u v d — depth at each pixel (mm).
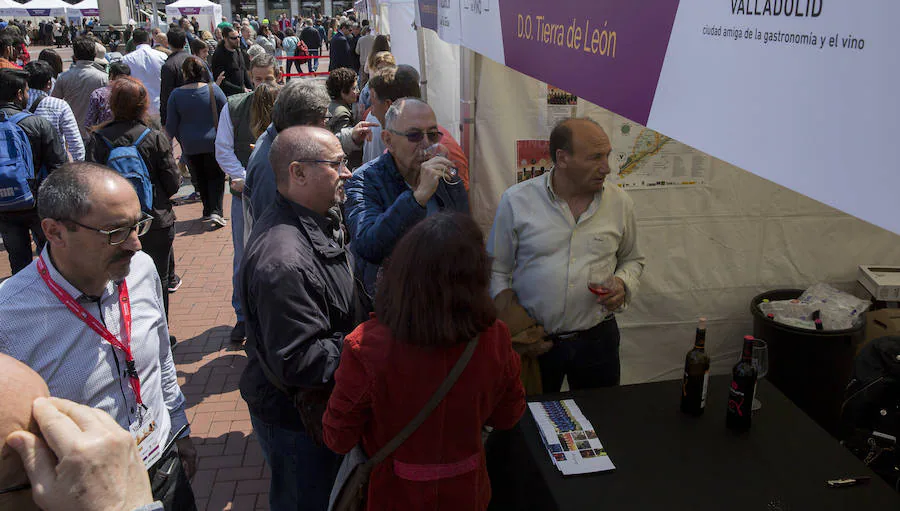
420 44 5590
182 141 7027
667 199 3742
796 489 2111
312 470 2387
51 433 981
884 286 3744
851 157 837
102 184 1739
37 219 4699
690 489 2113
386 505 1846
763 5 999
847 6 833
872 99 796
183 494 2137
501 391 1917
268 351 2113
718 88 1128
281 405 2309
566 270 2895
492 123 3537
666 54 1306
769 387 2693
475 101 3498
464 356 1736
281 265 2078
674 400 2605
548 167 3646
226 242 7098
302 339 2074
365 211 2803
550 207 2914
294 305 2076
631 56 1459
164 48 10734
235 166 4797
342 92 5352
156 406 2072
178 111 6875
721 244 3850
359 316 2414
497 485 2590
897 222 758
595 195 2932
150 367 2039
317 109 3484
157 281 2141
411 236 1704
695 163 3691
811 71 904
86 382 1844
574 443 2312
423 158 2828
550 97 3535
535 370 2963
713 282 3914
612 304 2854
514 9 2352
